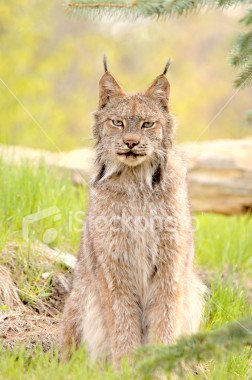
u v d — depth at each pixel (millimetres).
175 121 10031
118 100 9836
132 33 35594
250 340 7184
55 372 8430
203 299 10930
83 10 8289
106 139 9773
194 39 39188
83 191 14984
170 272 9602
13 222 12641
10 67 30781
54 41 35281
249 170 17875
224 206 17938
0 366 8555
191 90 35812
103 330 9953
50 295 11734
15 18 30906
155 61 36219
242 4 8156
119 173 9727
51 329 10805
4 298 11125
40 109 30641
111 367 9031
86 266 10164
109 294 9648
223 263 13797
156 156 9672
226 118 37469
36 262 12055
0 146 17203
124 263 9617
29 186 13250
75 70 36625
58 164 16016
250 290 12969
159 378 8750
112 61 33719
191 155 18156
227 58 8469
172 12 8109
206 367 9703
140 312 9969
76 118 34156
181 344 7309
